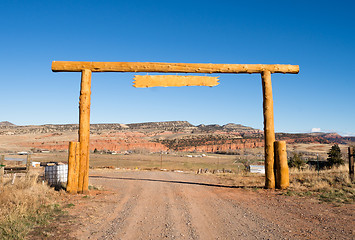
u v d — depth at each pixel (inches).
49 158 2289.6
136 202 398.0
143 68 534.3
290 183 552.1
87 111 493.0
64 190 479.8
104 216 306.0
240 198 431.8
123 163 2172.7
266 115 538.0
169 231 248.4
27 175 476.1
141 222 281.3
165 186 594.6
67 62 510.0
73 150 474.6
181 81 539.2
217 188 557.6
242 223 275.6
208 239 224.8
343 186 459.2
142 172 1107.3
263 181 654.5
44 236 223.6
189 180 745.6
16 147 4308.6
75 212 318.0
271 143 528.7
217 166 1979.6
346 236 221.0
